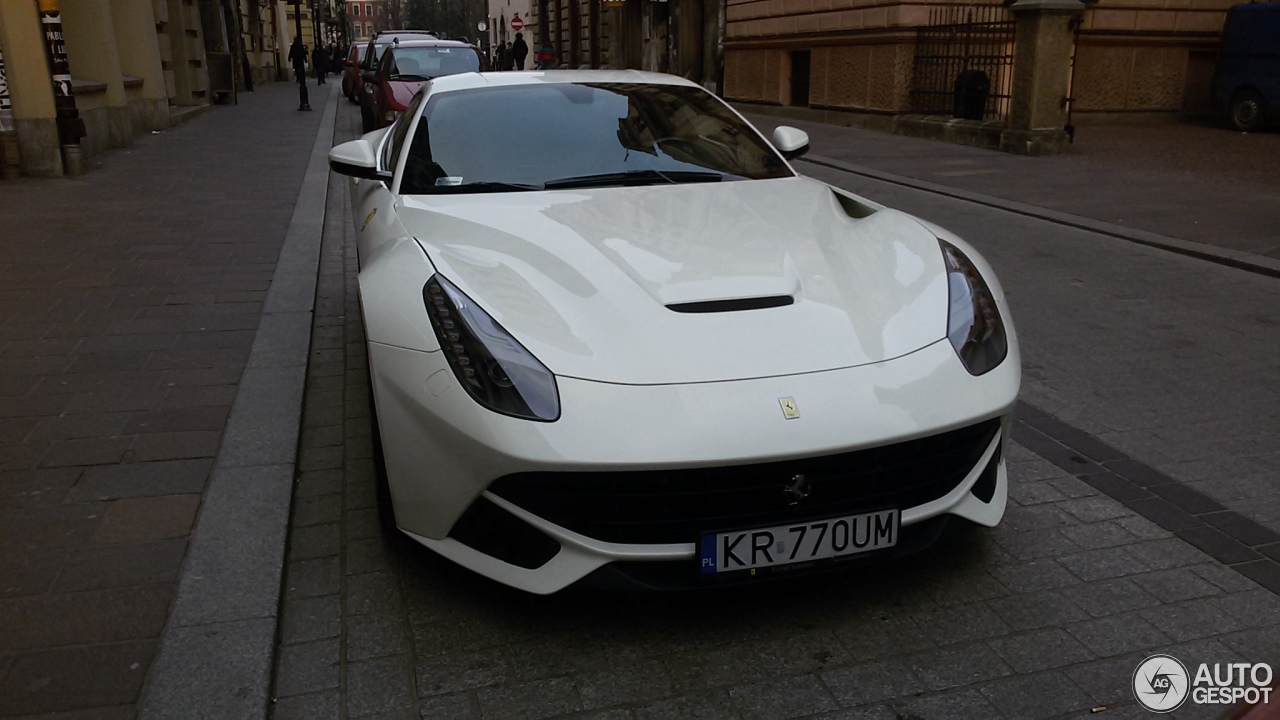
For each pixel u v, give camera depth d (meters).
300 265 6.47
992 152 13.23
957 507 2.68
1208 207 8.83
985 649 2.54
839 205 3.69
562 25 40.94
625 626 2.65
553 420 2.38
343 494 3.40
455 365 2.53
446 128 4.04
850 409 2.46
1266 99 15.05
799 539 2.48
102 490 3.29
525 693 2.37
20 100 10.30
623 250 2.98
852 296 2.82
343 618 2.67
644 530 2.45
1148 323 5.54
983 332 2.82
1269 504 3.35
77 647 2.46
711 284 2.79
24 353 4.67
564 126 4.05
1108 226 8.04
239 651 2.45
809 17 18.70
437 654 2.52
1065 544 3.08
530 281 2.80
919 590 2.82
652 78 4.64
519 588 2.49
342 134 16.20
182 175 10.80
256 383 4.27
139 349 4.75
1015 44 13.05
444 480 2.54
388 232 3.41
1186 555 3.01
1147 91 16.94
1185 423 4.09
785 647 2.56
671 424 2.37
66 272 6.27
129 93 15.09
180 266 6.45
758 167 4.04
